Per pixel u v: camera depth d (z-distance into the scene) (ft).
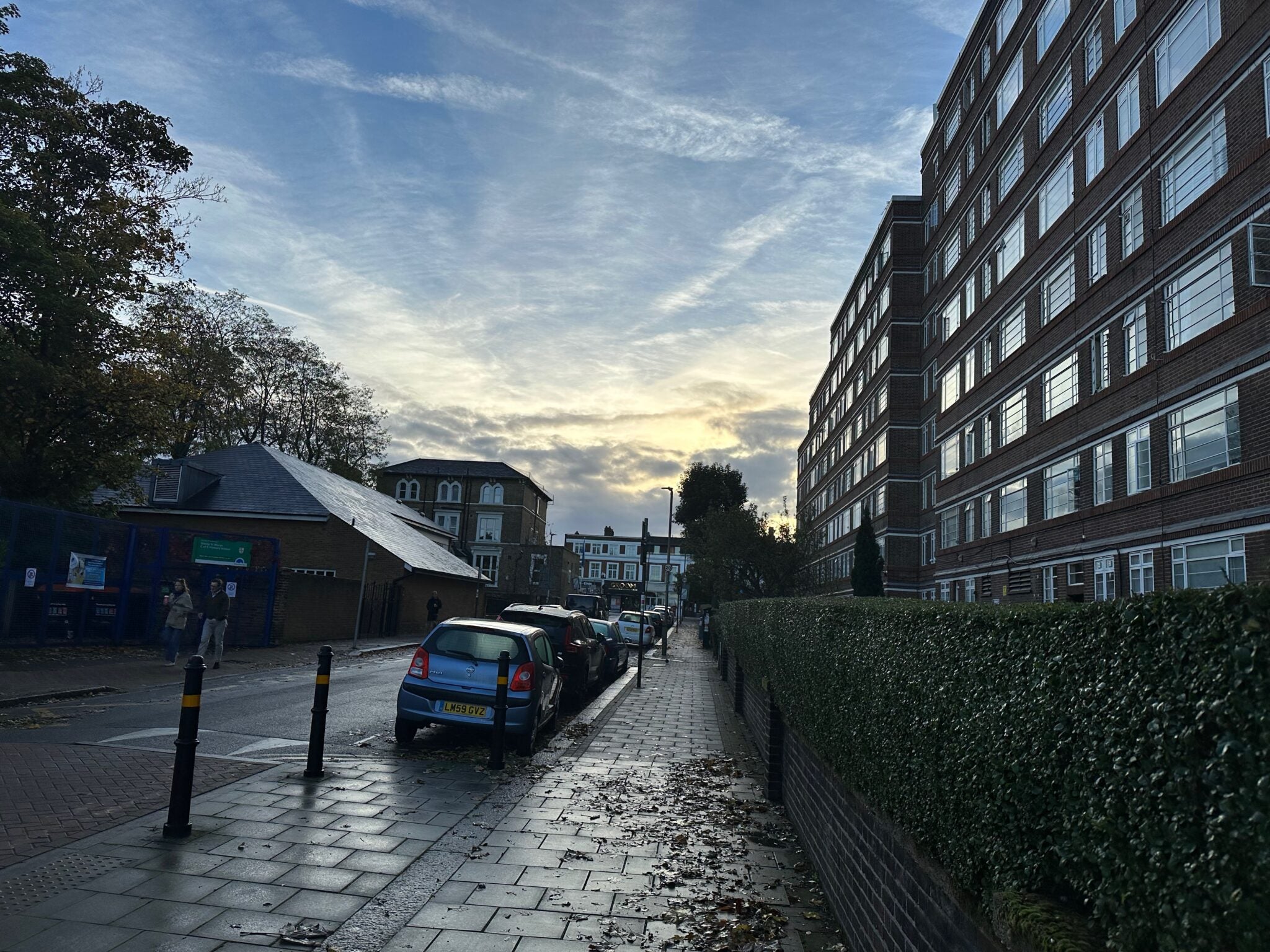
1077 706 7.64
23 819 20.47
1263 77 50.57
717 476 294.87
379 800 24.84
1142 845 6.37
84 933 14.40
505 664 31.94
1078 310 74.59
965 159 112.47
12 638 54.60
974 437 103.50
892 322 136.87
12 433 72.84
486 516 261.03
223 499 121.08
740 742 43.19
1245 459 50.93
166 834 19.86
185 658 62.59
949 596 111.24
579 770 32.40
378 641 101.76
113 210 72.59
